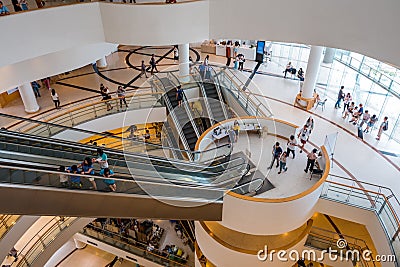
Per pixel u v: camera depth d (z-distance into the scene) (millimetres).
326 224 13359
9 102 17031
